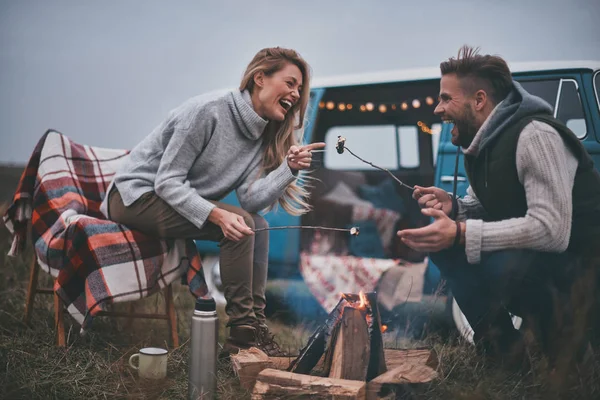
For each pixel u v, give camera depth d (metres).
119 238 2.32
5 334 2.49
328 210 3.55
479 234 1.93
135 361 2.20
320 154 3.68
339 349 1.84
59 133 2.68
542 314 2.13
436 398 1.80
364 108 3.70
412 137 3.73
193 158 2.30
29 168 2.59
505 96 2.13
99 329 2.62
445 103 2.17
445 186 2.88
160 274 2.40
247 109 2.30
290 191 2.54
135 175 2.36
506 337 2.18
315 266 3.14
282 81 2.28
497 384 1.92
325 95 3.53
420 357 2.10
